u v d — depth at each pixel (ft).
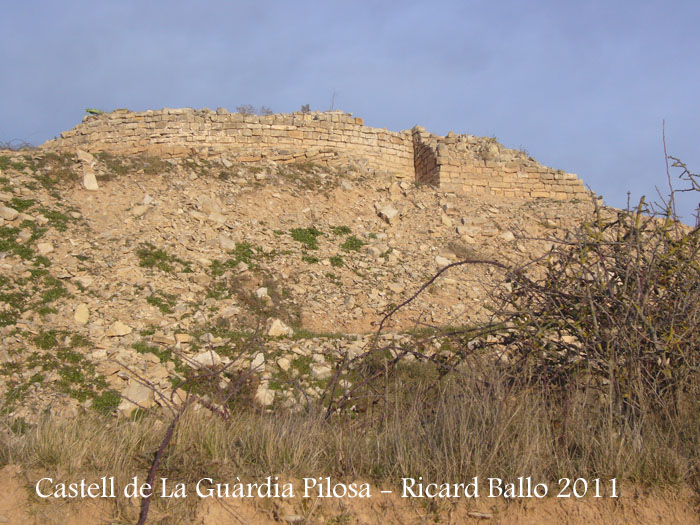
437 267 55.42
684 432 17.92
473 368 20.79
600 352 19.66
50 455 17.84
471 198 70.18
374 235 60.39
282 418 21.49
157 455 17.38
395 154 78.89
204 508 16.44
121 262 46.14
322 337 40.45
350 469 17.85
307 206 62.54
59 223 49.29
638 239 20.39
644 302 19.39
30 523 15.94
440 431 18.80
